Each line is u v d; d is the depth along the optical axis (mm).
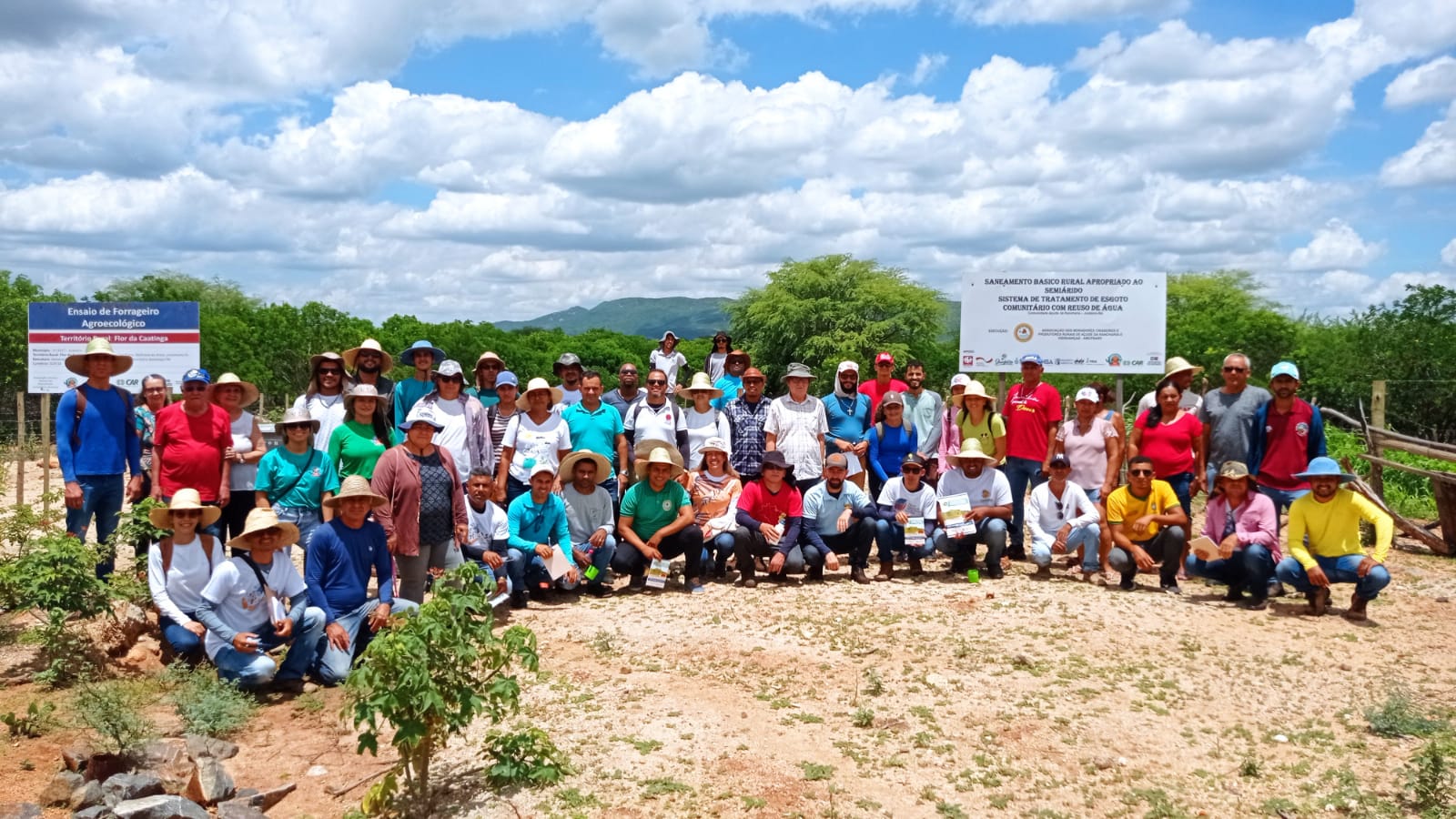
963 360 13281
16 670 7383
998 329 13188
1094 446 10484
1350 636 8148
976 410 11148
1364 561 8539
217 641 7180
